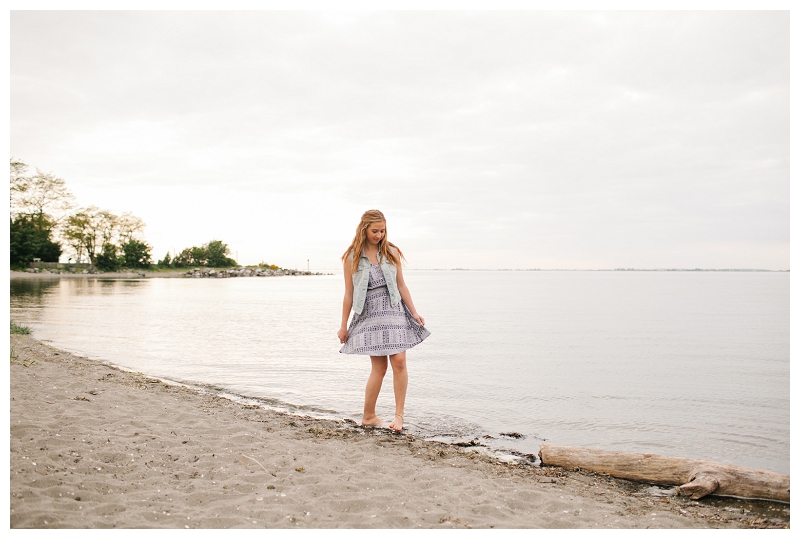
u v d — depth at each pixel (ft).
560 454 13.64
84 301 74.90
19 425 13.12
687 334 44.14
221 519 8.93
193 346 33.63
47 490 9.42
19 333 35.53
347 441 14.82
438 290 152.97
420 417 18.43
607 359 30.94
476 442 15.70
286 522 8.98
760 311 69.97
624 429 17.31
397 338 16.16
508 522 9.51
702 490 11.44
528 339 40.11
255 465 11.85
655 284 222.48
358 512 9.66
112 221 248.93
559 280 307.17
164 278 221.46
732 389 23.24
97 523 8.46
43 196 198.80
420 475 11.87
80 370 23.16
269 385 22.95
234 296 99.76
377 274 16.43
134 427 14.23
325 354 30.76
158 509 9.20
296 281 229.66
